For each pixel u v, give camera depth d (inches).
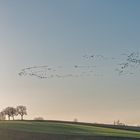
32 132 2549.2
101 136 2485.2
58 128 3021.7
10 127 2896.2
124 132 3002.0
